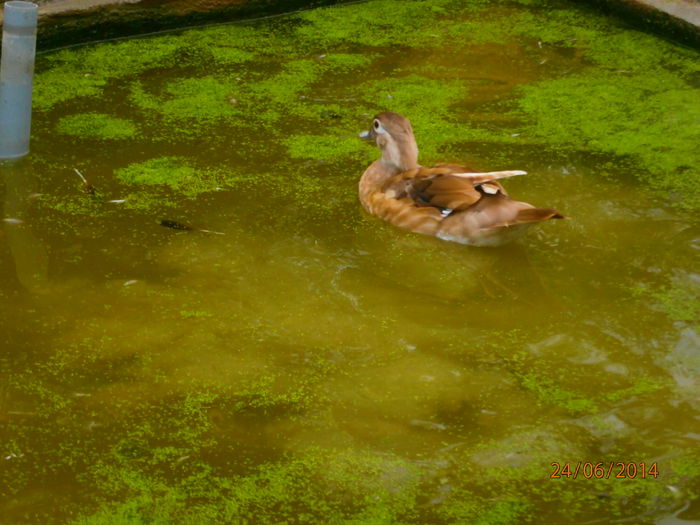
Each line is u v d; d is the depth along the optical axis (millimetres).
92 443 5109
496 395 5512
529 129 8648
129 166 7840
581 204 7484
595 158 8172
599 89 9453
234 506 4727
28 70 7707
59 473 4906
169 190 7531
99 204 7312
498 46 10406
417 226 7113
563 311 6285
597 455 5078
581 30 10852
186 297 6309
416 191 7176
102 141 8195
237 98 9047
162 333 5961
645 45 10508
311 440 5160
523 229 6832
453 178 7105
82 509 4684
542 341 5988
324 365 5730
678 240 7043
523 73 9781
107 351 5793
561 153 8242
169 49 10031
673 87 9547
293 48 10195
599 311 6285
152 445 5105
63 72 9398
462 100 9164
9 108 7715
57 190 7473
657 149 8328
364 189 7512
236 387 5539
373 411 5367
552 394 5527
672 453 5090
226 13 10688
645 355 5867
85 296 6273
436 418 5332
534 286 6547
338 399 5457
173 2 10328
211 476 4910
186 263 6656
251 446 5113
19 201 7305
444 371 5699
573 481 4898
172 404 5395
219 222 7148
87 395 5441
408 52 10195
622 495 4812
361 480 4895
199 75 9484
